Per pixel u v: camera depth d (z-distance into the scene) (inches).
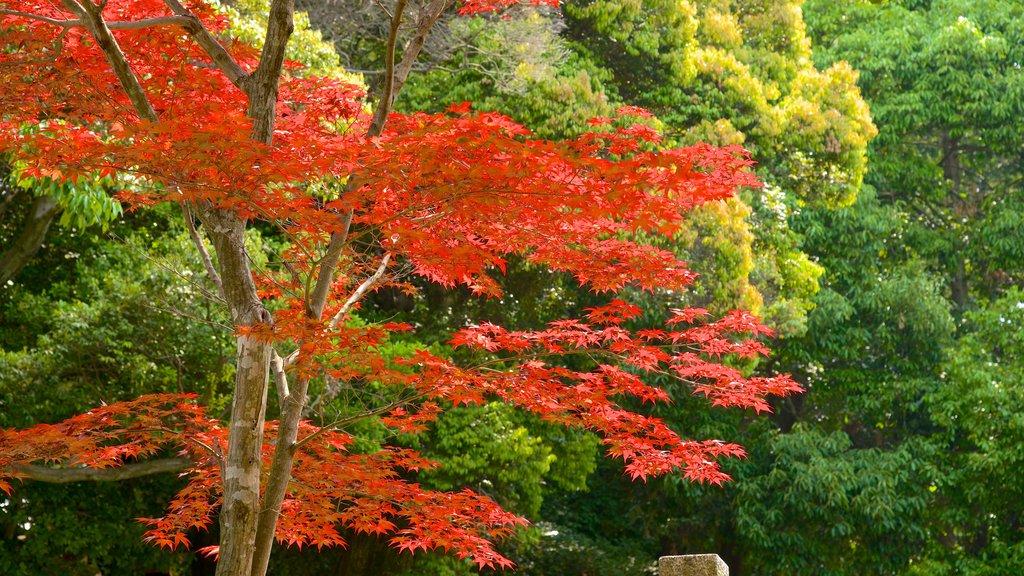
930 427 703.1
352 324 368.8
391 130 181.6
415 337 529.7
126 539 460.8
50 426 227.5
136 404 242.5
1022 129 708.0
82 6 204.7
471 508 246.1
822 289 672.4
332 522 259.0
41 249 497.4
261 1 379.2
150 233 482.3
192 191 176.1
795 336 659.4
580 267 226.1
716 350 221.8
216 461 247.0
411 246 198.4
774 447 630.5
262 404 209.6
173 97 216.4
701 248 526.0
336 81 252.1
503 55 527.5
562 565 599.8
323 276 214.2
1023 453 577.0
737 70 589.9
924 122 714.8
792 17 655.1
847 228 684.7
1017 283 761.6
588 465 522.0
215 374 405.7
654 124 535.8
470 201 173.8
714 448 223.1
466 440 459.2
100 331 386.3
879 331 664.4
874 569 622.8
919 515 625.0
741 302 529.3
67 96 224.8
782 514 620.1
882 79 730.8
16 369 388.2
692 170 169.6
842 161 615.5
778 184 620.7
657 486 664.4
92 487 460.4
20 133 255.4
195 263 398.9
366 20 567.2
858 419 709.3
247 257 211.2
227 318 398.0
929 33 730.2
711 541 659.4
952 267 727.1
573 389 215.8
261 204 179.9
